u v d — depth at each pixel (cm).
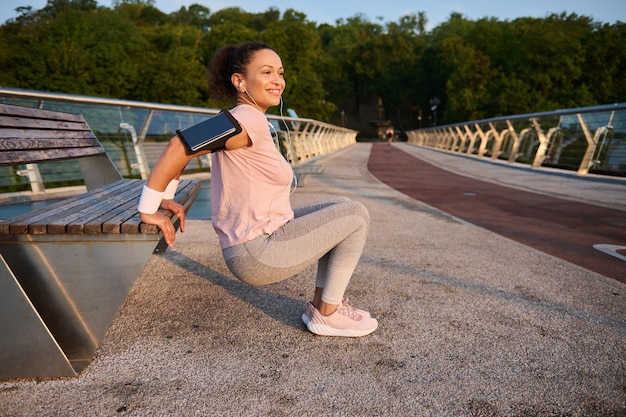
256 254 172
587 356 196
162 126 663
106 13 5291
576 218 561
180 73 4994
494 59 7412
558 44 6191
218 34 6431
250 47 175
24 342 167
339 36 11181
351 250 194
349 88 9700
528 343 207
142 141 613
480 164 1650
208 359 187
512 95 6056
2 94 400
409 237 421
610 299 266
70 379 170
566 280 301
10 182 468
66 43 4403
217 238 391
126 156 593
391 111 10350
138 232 162
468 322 228
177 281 281
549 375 180
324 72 9475
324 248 183
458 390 168
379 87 9469
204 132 153
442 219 523
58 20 4741
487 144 2069
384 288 275
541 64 6281
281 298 257
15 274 168
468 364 187
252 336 209
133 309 238
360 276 298
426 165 1589
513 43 7056
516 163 1547
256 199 171
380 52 9519
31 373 169
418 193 788
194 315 231
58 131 275
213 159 178
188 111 662
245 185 170
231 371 178
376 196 716
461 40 8756
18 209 434
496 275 307
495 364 187
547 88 6147
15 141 205
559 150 1314
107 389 164
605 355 197
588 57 6184
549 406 159
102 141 561
